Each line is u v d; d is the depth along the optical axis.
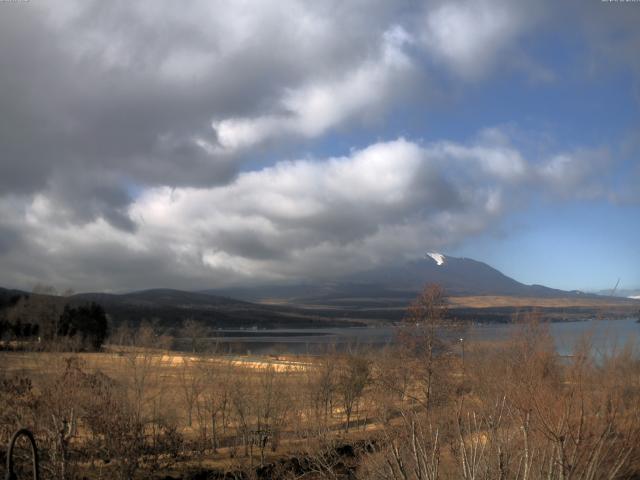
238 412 44.19
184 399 48.19
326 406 46.81
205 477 35.00
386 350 54.69
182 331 133.88
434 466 12.41
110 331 99.50
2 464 28.88
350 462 23.56
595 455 12.14
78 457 31.80
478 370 28.08
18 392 32.16
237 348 101.75
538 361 20.58
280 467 32.91
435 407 23.59
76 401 32.38
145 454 34.44
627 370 18.30
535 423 12.90
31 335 81.88
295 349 111.31
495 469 12.49
